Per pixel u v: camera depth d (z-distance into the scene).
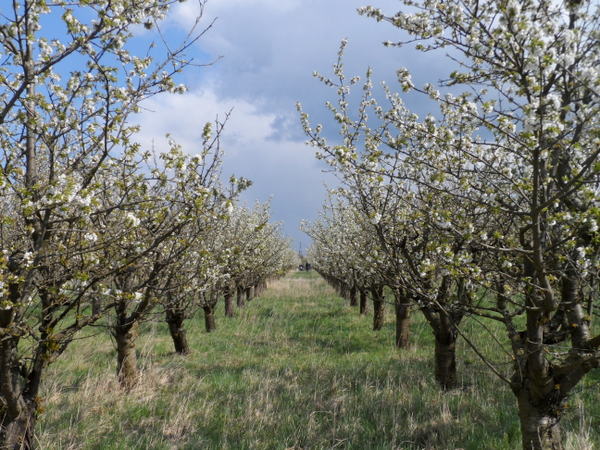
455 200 5.79
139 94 4.70
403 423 6.96
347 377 9.52
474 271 4.86
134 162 5.16
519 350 4.73
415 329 14.73
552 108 3.34
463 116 4.47
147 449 6.28
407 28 4.33
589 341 4.57
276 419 7.26
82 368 10.55
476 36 3.75
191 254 6.89
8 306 4.05
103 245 4.52
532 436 4.84
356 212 8.18
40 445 5.71
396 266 6.39
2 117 3.92
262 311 22.02
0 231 4.43
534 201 3.62
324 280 43.97
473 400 7.57
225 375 9.92
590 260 4.43
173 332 12.51
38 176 4.79
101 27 4.19
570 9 3.28
